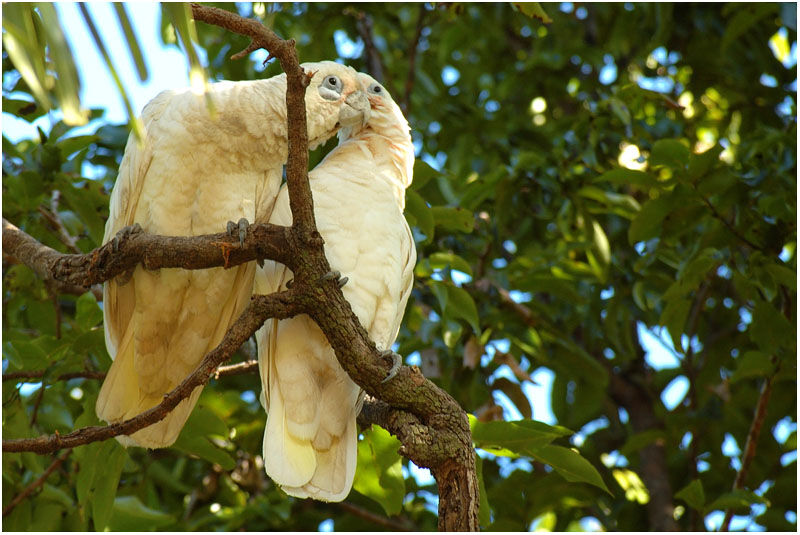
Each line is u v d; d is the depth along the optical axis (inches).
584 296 361.7
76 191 284.4
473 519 186.9
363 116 257.8
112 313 235.8
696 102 447.5
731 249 310.7
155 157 226.8
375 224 231.5
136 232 213.5
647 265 336.8
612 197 333.1
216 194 230.4
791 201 303.0
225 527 313.9
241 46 370.6
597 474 227.6
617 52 439.8
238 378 381.4
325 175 237.1
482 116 404.2
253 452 334.0
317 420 219.0
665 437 354.9
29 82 116.0
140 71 112.9
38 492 282.8
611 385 421.4
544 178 331.9
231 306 235.0
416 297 337.1
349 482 212.8
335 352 195.8
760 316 299.1
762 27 422.3
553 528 389.4
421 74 408.5
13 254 228.5
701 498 279.4
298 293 188.5
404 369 197.3
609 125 365.4
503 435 224.5
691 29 433.4
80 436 177.9
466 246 351.6
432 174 283.4
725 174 293.7
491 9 433.7
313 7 410.9
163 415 181.8
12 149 299.3
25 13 117.4
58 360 259.9
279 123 231.3
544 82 461.7
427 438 191.9
